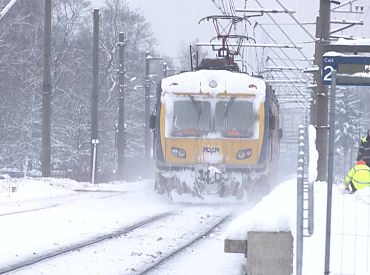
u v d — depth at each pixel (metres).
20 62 168.38
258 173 65.75
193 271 33.59
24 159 171.88
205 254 38.53
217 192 65.81
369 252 29.14
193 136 66.44
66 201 66.06
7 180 80.44
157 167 67.50
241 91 66.62
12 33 174.50
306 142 31.23
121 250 39.22
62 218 51.66
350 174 52.94
